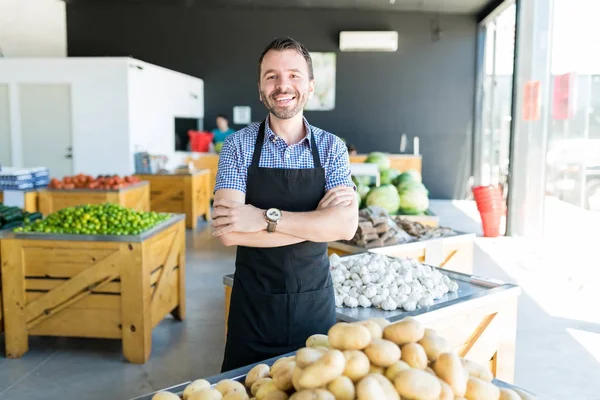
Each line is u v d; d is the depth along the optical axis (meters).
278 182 2.11
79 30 12.52
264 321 2.12
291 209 2.12
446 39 12.56
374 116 12.84
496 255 7.22
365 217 4.16
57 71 9.29
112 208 4.12
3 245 3.82
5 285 3.85
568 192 7.48
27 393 3.40
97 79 9.23
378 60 12.70
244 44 12.67
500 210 8.53
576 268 6.44
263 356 2.14
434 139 12.84
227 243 2.05
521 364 3.88
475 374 1.44
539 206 8.27
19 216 4.30
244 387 1.54
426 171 12.94
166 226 4.21
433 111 12.77
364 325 1.38
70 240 3.77
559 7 7.67
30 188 6.61
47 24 12.30
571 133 7.32
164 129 10.67
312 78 2.08
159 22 12.61
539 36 8.15
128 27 12.60
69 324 3.87
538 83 8.14
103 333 3.85
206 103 12.84
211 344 4.22
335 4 12.16
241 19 12.62
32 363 3.84
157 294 4.11
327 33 12.63
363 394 1.20
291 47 2.00
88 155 9.42
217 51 12.70
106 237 3.74
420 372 1.26
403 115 12.82
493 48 11.78
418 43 12.62
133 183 7.22
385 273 3.05
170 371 3.74
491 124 11.92
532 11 8.30
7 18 11.95
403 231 4.22
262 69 2.03
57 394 3.39
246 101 12.80
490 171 11.96
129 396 3.38
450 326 2.62
